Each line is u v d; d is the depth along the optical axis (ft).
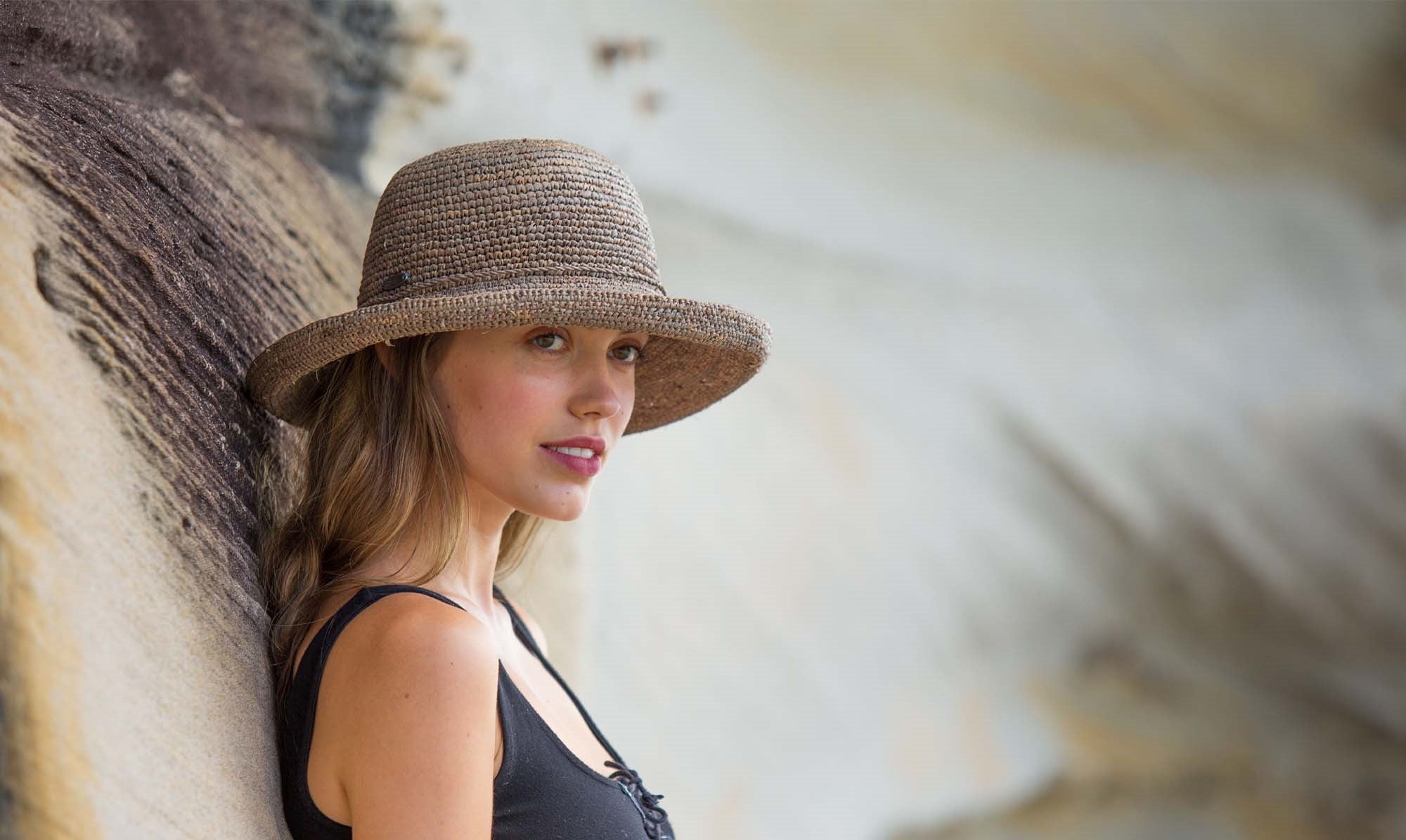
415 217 4.62
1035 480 18.12
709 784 13.96
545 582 8.62
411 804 4.20
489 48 10.33
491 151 4.63
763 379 16.02
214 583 4.48
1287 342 19.71
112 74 5.51
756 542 15.34
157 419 4.40
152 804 3.78
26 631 3.44
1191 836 18.38
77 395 3.98
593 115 12.54
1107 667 18.72
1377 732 19.07
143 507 4.17
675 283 15.16
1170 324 19.19
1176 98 19.01
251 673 4.53
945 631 17.04
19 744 3.35
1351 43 19.51
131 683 3.83
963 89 17.60
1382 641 19.56
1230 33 18.81
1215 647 19.16
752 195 15.75
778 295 16.29
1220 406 18.99
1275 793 18.61
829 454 16.31
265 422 5.26
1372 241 20.57
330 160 7.82
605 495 14.08
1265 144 20.04
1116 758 17.79
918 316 17.60
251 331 5.36
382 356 4.84
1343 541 19.31
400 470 4.73
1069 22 17.79
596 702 13.24
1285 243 20.10
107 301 4.31
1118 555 18.67
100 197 4.52
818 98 16.39
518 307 4.32
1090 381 18.49
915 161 17.38
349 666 4.39
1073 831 17.74
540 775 4.60
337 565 4.85
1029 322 18.39
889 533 16.58
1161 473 18.69
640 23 13.73
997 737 16.94
